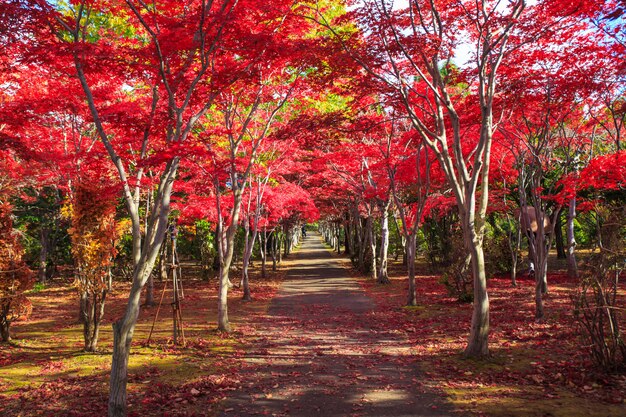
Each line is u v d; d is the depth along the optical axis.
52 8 6.74
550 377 7.36
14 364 9.32
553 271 23.03
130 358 9.49
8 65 8.03
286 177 28.55
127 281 26.05
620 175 8.76
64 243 28.05
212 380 7.88
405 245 31.38
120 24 11.80
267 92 12.58
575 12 8.29
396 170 17.03
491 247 22.34
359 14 8.54
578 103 11.75
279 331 12.19
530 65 10.35
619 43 8.95
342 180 23.30
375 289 20.62
